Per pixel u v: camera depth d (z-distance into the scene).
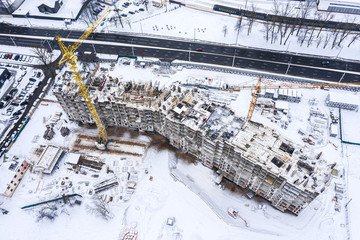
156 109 179.88
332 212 168.25
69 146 198.88
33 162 191.25
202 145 173.38
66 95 186.75
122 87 192.88
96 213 169.00
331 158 188.50
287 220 166.75
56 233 165.38
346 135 199.12
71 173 186.75
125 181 182.12
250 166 156.12
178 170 187.25
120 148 197.00
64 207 173.50
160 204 173.00
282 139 160.88
